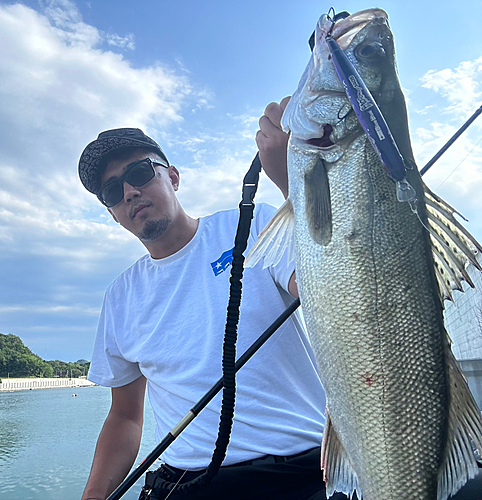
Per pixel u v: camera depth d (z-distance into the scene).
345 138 1.37
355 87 1.20
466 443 1.17
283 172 1.58
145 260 2.51
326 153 1.38
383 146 1.16
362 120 1.18
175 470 1.92
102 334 2.47
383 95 1.44
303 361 2.00
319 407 1.96
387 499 1.16
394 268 1.28
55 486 6.66
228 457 1.75
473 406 1.17
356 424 1.21
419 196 1.35
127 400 2.44
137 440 2.37
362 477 1.19
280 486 1.69
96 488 2.08
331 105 1.40
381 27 1.52
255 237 2.17
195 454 1.84
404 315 1.25
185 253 2.28
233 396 1.52
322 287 1.30
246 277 2.05
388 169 1.17
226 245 2.21
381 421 1.19
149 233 2.30
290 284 1.90
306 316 1.34
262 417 1.80
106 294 2.57
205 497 1.71
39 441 10.70
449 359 1.26
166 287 2.26
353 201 1.33
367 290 1.26
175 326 2.11
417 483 1.16
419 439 1.18
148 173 2.32
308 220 1.36
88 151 2.38
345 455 1.24
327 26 1.46
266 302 1.99
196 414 1.71
